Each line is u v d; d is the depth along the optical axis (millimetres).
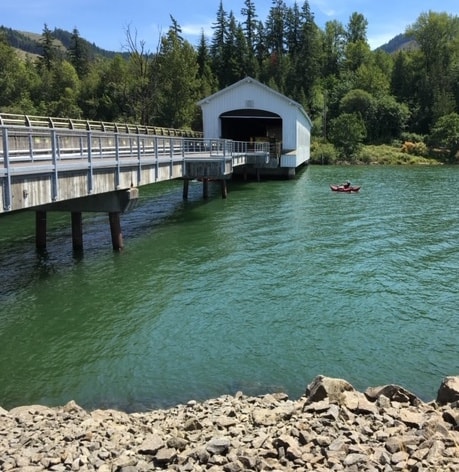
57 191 12188
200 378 8570
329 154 65062
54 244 18016
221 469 5039
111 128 29016
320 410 6297
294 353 9398
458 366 8891
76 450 5641
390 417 6164
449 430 5785
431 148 72375
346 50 114312
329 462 5102
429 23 99125
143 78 66062
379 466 4992
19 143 17109
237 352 9484
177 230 20578
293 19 111000
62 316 11352
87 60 101875
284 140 44344
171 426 6488
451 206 26469
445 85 89062
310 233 19656
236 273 14344
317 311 11406
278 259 15789
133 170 17344
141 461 5254
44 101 71750
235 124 50094
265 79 95188
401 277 13844
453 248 17094
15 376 8766
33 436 6137
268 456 5266
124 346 9852
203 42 96125
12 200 10445
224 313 11391
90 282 13656
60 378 8680
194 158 25125
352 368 8820
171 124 65125
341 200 29016
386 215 23672
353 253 16453
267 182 40500
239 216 23875
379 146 75562
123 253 16719
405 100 90000
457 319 10922
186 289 13039
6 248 17406
